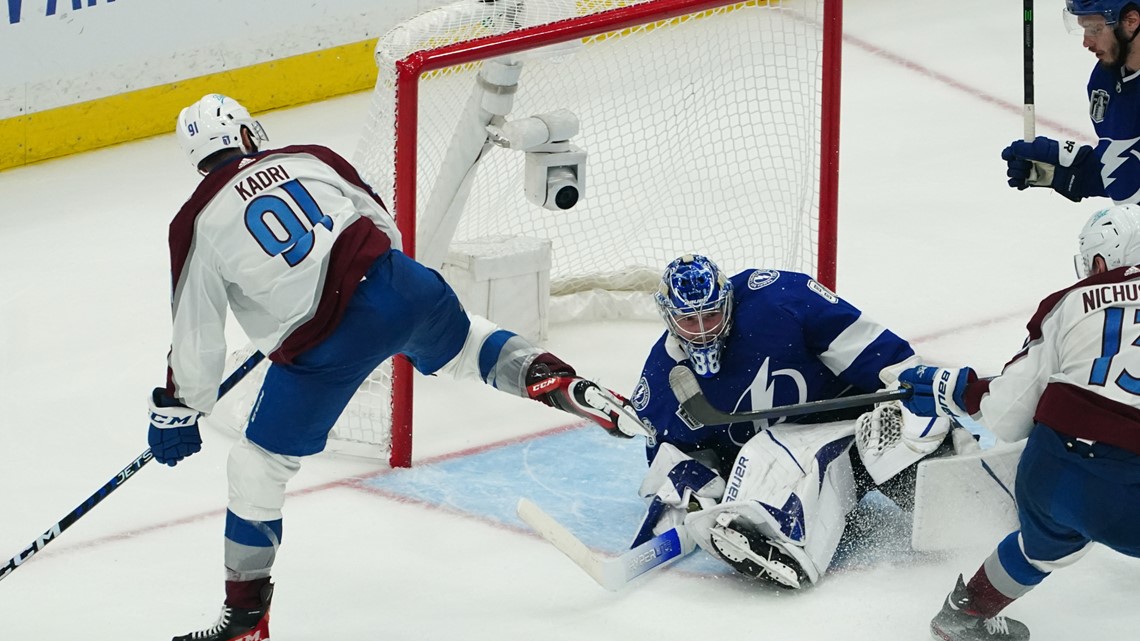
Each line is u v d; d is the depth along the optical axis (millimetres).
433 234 19875
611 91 26406
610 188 24375
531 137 18656
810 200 22484
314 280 13656
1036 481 12906
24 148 27828
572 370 15180
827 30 19250
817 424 15797
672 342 16031
